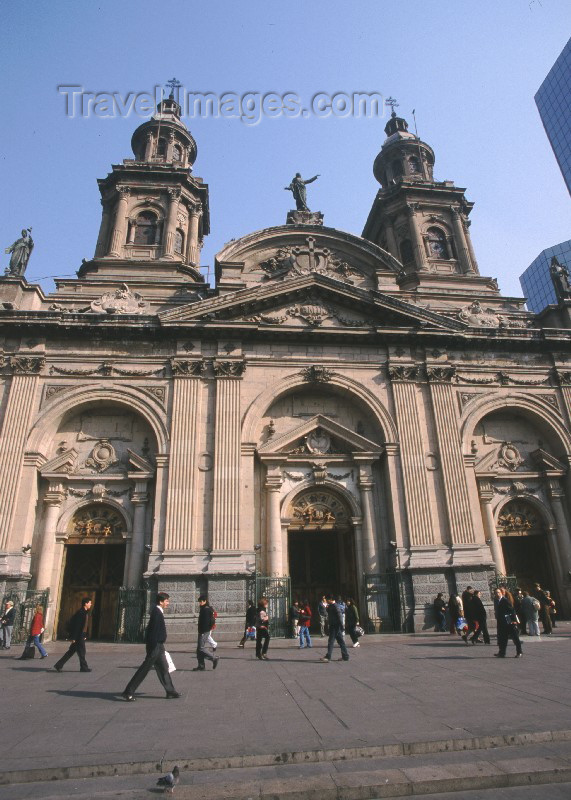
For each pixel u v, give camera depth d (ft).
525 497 84.48
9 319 78.69
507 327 89.45
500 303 105.09
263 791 17.67
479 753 20.75
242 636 65.57
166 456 74.74
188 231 116.37
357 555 76.02
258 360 82.02
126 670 43.34
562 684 32.30
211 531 70.79
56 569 72.23
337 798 17.70
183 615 65.92
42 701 30.53
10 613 59.57
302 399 83.97
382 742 21.26
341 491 78.89
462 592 71.26
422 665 41.93
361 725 23.98
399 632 69.31
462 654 47.78
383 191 124.36
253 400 79.46
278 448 78.23
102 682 37.19
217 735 22.91
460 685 32.96
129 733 23.41
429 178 132.16
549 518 83.41
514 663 41.50
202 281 109.09
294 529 77.92
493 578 73.82
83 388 77.92
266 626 49.16
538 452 85.66
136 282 99.55
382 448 79.82
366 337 84.74
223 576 67.67
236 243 94.79
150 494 75.92
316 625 78.74
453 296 104.12
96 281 97.76
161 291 100.01
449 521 75.31
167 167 115.75
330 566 84.64
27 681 37.81
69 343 80.64
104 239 112.27
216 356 80.79
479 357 88.58
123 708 28.48
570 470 84.38
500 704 27.37
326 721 24.90
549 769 19.01
